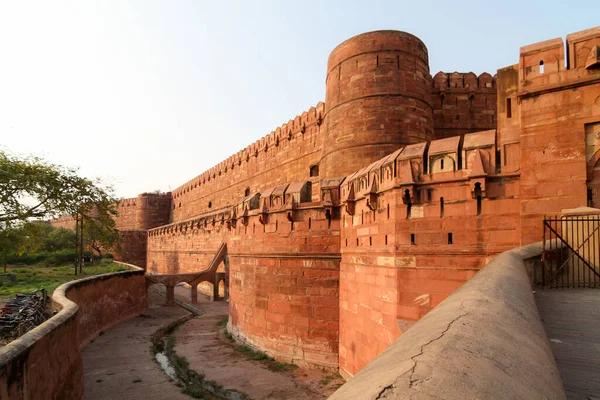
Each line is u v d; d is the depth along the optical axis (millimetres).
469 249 12078
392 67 21781
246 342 21219
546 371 2391
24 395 7746
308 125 33844
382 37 22109
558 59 11180
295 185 19531
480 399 1663
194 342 23016
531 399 1872
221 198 55906
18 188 28359
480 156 11914
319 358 17734
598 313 6566
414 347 2391
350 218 16906
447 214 12531
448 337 2518
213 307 36812
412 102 21766
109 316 27766
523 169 11359
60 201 31266
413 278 12977
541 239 10938
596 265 9453
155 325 28750
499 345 2504
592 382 3760
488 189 11875
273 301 19516
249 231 21516
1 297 27438
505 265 6410
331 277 17922
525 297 4383
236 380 16359
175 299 41969
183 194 74062
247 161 47969
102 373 17500
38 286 33500
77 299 21469
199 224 49188
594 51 10492
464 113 25688
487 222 11852
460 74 26047
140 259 74438
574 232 9867
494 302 3635
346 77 22719
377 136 21297
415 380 1783
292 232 18984
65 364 10719
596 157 10617
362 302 15531
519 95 11594
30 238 33750
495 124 25516
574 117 10867
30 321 17609
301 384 15828
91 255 60594
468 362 2100
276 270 19516
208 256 46156
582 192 10609
